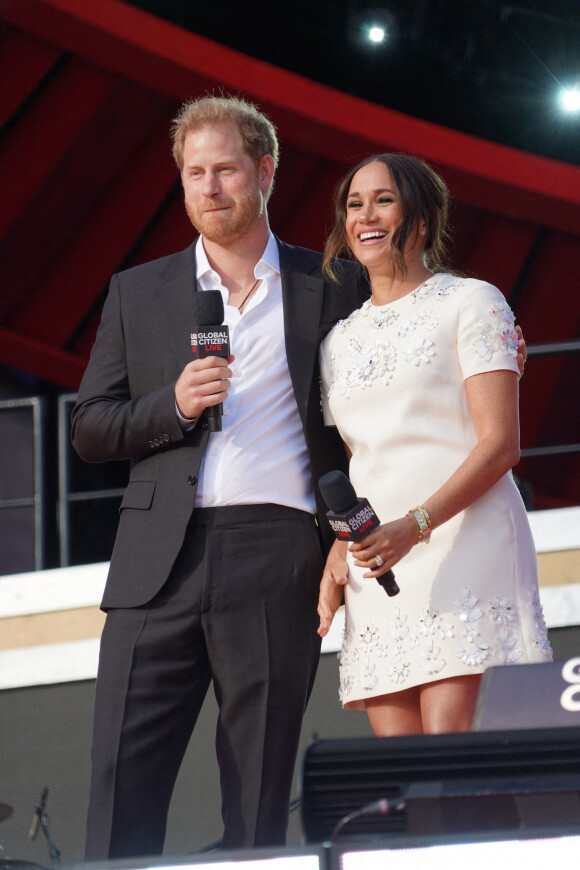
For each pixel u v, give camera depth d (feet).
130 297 31.60
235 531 29.09
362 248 30.30
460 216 104.06
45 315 107.45
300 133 95.35
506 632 26.94
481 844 14.87
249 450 29.68
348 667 28.78
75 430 30.53
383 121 93.56
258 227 31.71
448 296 29.07
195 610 28.60
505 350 28.14
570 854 14.70
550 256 106.32
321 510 30.12
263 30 108.37
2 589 47.67
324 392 30.86
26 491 99.25
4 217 101.09
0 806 37.45
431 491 27.99
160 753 28.35
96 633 46.32
